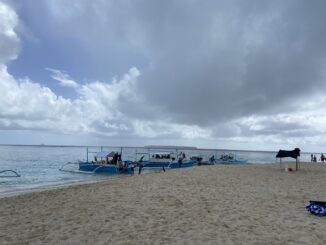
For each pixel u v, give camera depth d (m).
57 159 73.88
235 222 8.38
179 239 7.00
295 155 26.81
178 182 17.72
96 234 7.64
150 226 8.19
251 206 10.56
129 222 8.69
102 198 12.88
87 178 31.56
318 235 7.07
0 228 8.56
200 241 6.81
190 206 10.73
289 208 10.18
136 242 6.89
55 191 15.73
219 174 22.66
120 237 7.31
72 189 16.28
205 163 50.16
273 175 22.11
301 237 6.94
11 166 49.19
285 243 6.54
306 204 10.87
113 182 19.08
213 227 7.92
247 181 18.09
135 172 37.88
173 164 41.97
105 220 9.02
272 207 10.37
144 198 12.53
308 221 8.35
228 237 7.04
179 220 8.77
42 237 7.56
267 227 7.81
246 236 7.08
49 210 10.88
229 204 10.98
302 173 24.03
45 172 38.78
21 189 21.30
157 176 21.83
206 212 9.73
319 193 13.41
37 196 14.23
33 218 9.73
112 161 38.31
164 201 11.77
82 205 11.50
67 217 9.62
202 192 13.85
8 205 12.13
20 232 8.09
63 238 7.41
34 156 90.12
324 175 22.48
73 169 43.28
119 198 12.70
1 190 20.70
